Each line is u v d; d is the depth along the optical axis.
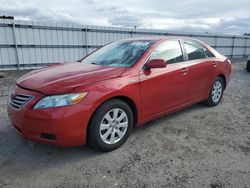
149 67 3.46
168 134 3.73
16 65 12.80
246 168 2.78
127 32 16.52
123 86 3.14
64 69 3.53
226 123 4.23
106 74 3.13
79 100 2.76
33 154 3.11
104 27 15.41
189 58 4.33
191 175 2.63
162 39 4.01
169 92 3.85
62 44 14.09
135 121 3.50
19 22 12.38
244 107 5.23
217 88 5.16
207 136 3.67
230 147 3.30
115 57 3.85
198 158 3.00
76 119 2.75
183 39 4.39
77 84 2.85
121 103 3.19
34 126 2.75
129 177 2.61
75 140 2.82
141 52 3.66
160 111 3.79
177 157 3.02
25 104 2.83
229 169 2.75
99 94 2.90
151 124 4.14
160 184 2.48
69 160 2.97
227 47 23.92
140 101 3.40
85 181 2.55
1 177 2.61
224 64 5.19
